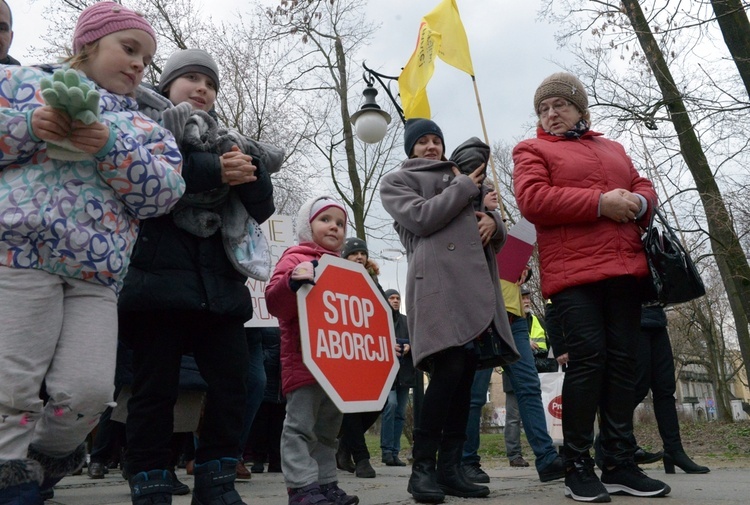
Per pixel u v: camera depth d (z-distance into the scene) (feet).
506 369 15.03
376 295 10.61
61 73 6.48
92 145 6.85
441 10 22.45
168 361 8.61
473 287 11.02
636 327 11.34
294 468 9.45
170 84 9.93
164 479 8.42
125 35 7.72
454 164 12.01
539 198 11.13
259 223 9.66
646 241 10.99
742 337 43.88
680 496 11.01
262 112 60.03
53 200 6.81
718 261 44.11
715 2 25.72
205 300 8.55
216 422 8.89
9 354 6.47
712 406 223.51
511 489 12.83
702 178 31.45
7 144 6.63
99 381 6.97
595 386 10.85
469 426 15.11
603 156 11.82
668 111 30.37
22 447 6.65
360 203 55.06
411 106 23.26
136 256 8.41
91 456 17.85
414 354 11.10
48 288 6.81
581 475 10.68
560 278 11.14
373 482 15.87
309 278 9.34
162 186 7.38
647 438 39.11
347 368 9.67
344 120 56.24
